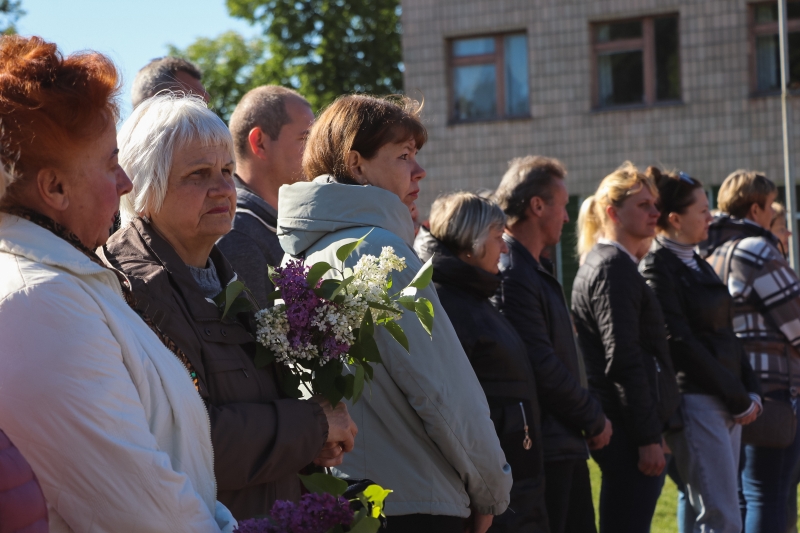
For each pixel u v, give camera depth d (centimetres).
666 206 418
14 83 146
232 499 173
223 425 165
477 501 237
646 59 1320
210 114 192
